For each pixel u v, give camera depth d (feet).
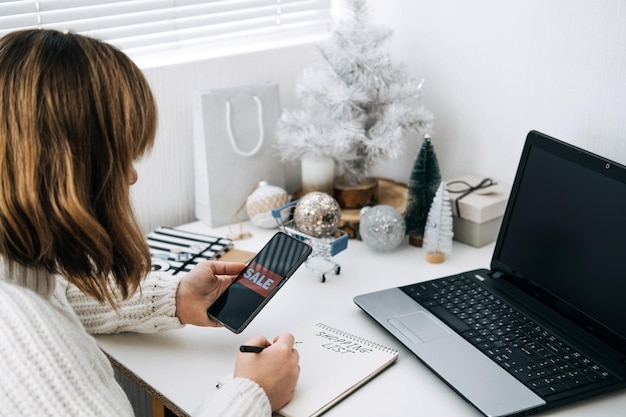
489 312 3.78
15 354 2.39
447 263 4.50
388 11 5.29
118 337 3.67
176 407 3.15
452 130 5.13
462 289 4.02
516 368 3.29
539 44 4.43
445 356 3.39
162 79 4.89
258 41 5.48
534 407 3.03
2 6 4.34
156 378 3.33
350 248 4.70
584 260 3.61
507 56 4.63
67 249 2.54
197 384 3.29
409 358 3.49
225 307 3.58
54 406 2.41
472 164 5.07
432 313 3.78
